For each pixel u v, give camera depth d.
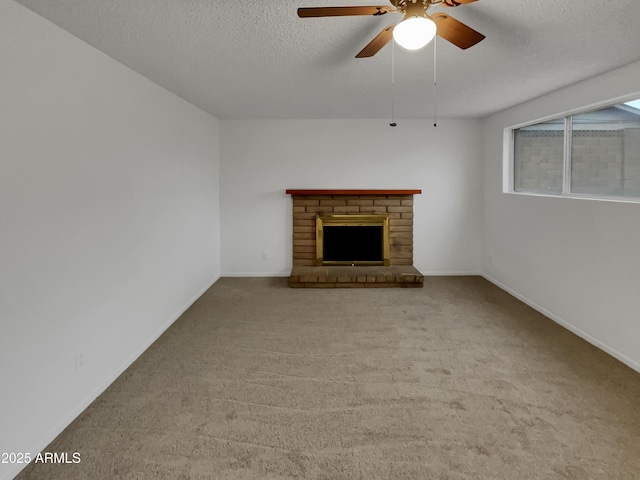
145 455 2.00
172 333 3.62
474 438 2.12
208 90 3.75
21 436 1.92
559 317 3.80
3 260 1.81
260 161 5.61
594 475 1.84
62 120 2.21
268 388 2.65
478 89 3.69
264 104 4.46
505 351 3.20
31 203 1.98
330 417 2.32
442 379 2.76
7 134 1.83
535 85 3.52
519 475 1.85
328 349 3.27
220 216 5.66
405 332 3.62
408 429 2.21
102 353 2.64
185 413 2.37
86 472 1.88
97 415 2.35
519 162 4.84
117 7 1.94
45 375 2.09
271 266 5.77
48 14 2.01
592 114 3.49
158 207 3.56
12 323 1.87
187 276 4.35
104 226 2.66
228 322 3.90
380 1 1.91
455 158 5.61
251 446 2.07
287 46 2.51
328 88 3.66
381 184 5.62
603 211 3.18
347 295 4.80
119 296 2.87
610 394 2.54
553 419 2.28
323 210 5.64
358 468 1.91
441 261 5.73
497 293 4.86
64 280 2.24
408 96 4.01
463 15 2.07
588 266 3.37
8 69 1.83
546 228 4.01
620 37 2.36
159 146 3.57
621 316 3.00
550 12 2.02
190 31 2.25
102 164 2.63
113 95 2.77
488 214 5.43
